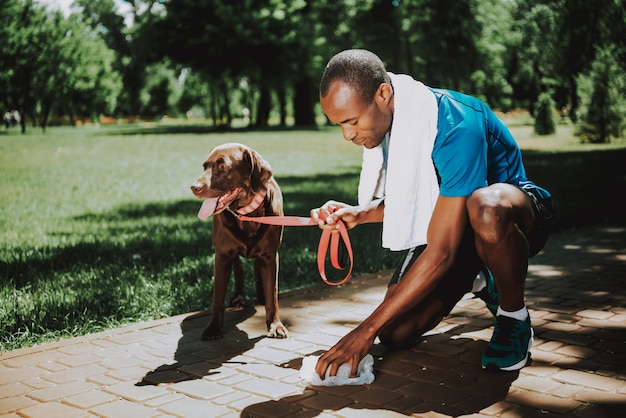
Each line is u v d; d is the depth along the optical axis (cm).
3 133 3800
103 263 536
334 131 3444
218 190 323
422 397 265
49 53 3706
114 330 368
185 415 252
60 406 263
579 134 2202
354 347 272
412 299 272
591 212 745
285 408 257
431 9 3550
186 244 618
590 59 1761
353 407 256
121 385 286
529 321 300
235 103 8694
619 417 241
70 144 2492
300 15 4053
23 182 1210
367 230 693
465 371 295
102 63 6000
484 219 269
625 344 327
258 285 422
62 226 734
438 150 276
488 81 4447
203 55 3969
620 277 467
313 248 593
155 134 3322
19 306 399
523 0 4619
